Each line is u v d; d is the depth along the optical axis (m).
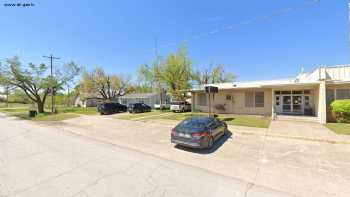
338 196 3.86
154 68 28.09
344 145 7.70
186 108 24.88
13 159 6.27
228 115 18.34
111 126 14.31
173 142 7.93
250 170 5.35
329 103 14.03
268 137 9.30
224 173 5.13
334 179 4.68
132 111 24.69
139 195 3.84
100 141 9.32
